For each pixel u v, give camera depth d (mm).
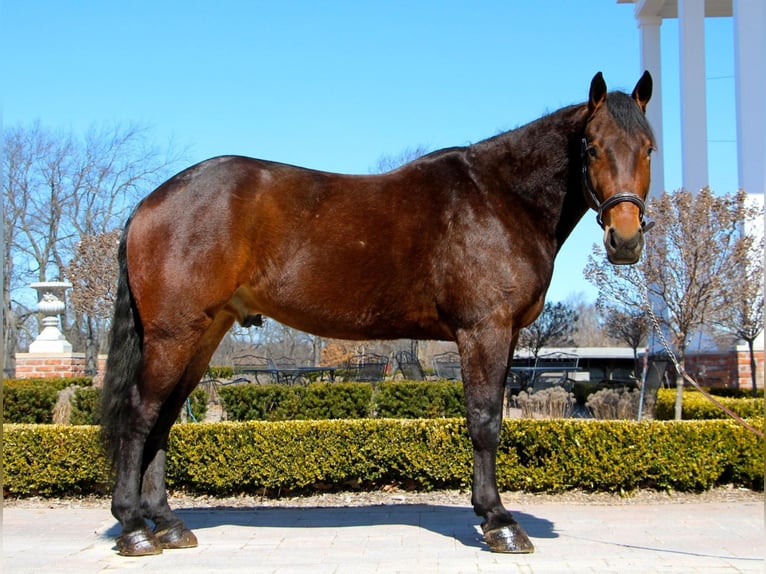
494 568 3814
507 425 6301
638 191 3811
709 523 5070
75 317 26438
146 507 4371
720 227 8562
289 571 3799
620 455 6102
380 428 6273
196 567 3908
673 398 9602
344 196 4230
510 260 4094
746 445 6246
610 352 23344
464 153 4395
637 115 3910
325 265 4133
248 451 6141
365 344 23359
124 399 4156
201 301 4059
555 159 4184
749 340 10383
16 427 6344
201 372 4562
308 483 6191
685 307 8641
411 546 4328
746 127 11203
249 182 4164
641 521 5141
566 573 3723
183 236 4066
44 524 5246
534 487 6195
